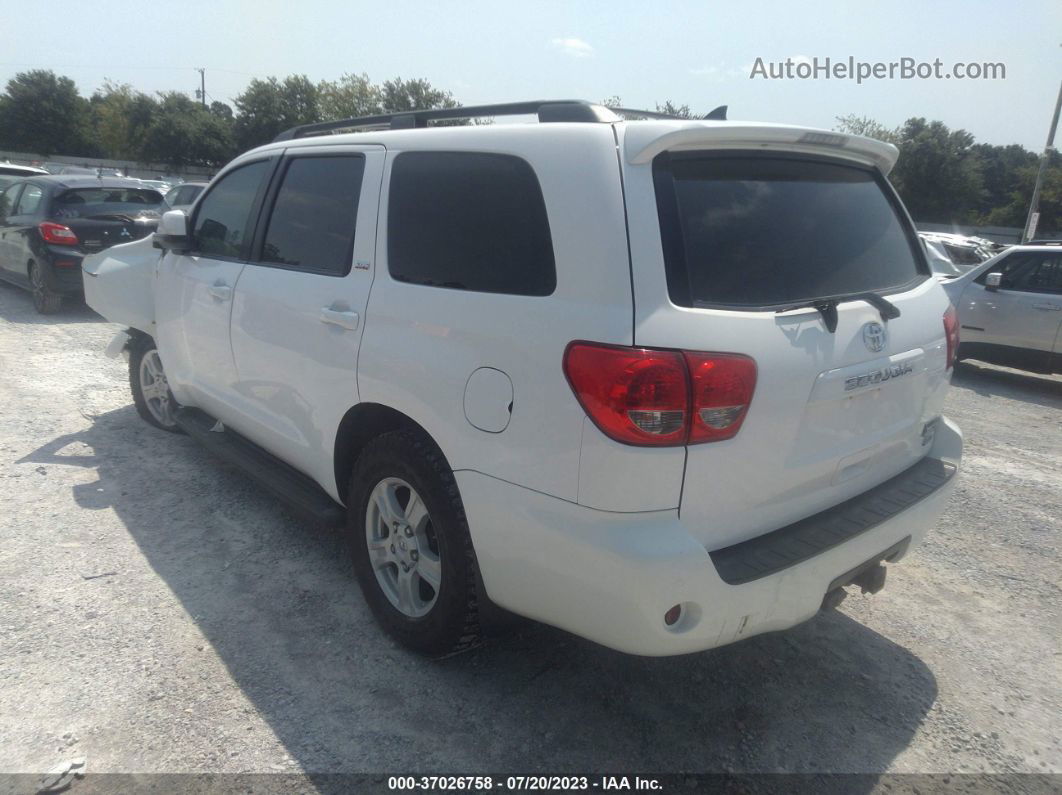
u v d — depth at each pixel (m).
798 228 2.64
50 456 4.91
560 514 2.29
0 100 64.88
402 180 3.00
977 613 3.68
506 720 2.74
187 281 4.29
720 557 2.34
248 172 4.07
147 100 59.59
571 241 2.33
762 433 2.31
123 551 3.78
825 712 2.89
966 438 6.83
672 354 2.14
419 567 2.95
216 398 4.18
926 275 3.26
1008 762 2.69
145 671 2.90
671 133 2.31
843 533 2.55
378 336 2.89
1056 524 4.80
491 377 2.45
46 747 2.50
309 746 2.57
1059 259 9.00
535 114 2.83
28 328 8.72
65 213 9.33
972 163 50.03
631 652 2.29
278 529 4.09
